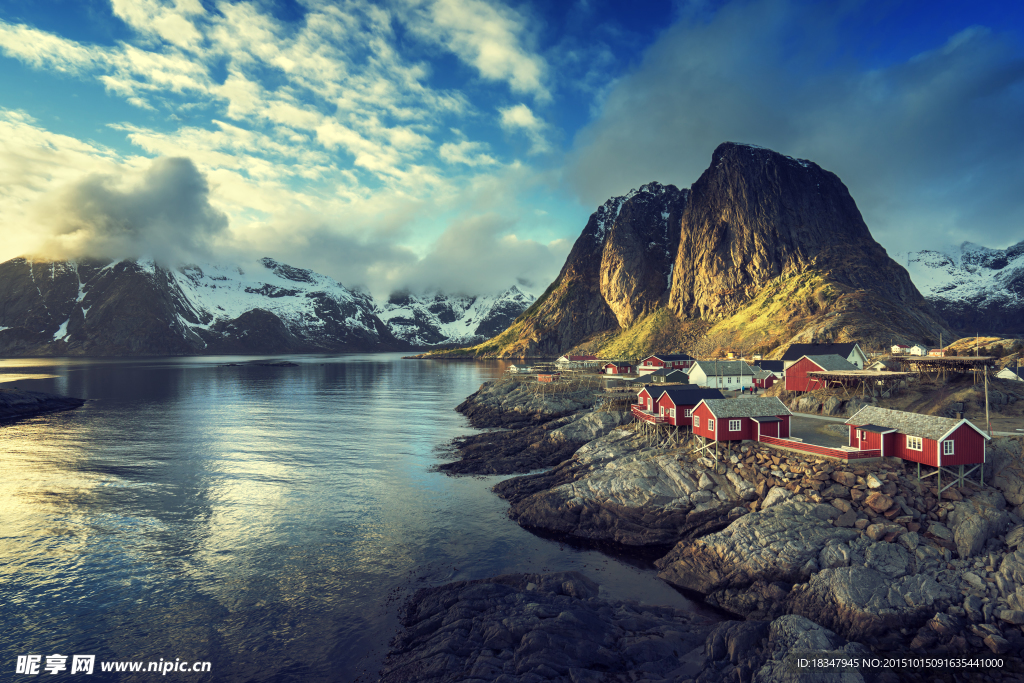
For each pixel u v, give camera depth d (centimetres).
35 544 4084
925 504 3422
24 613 3128
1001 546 3102
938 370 6562
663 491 4294
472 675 2325
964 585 2912
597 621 2825
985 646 2570
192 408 11888
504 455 6869
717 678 2342
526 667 2366
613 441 6053
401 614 3080
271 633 2909
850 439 4319
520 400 10438
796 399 6794
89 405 12450
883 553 3111
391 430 8988
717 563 3428
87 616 3097
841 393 6544
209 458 6912
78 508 4906
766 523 3512
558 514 4472
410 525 4478
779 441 4438
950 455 3538
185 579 3519
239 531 4347
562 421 8131
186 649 2778
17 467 6450
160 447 7612
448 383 18000
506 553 3922
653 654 2527
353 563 3750
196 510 4850
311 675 2559
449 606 3042
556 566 3700
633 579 3516
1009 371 6469
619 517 4275
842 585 2930
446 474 6094
